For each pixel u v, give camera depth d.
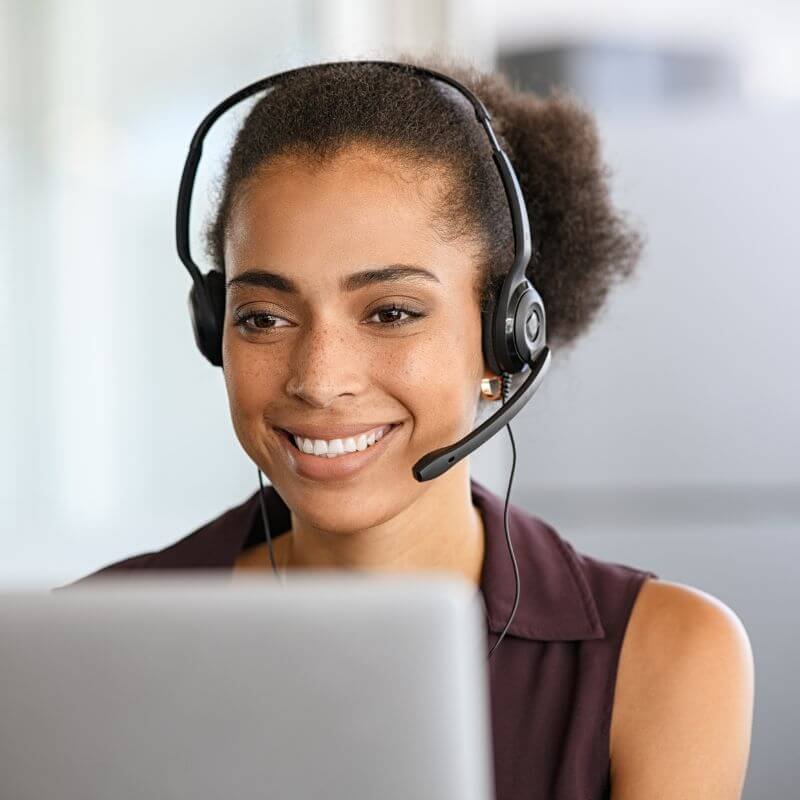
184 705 1.44
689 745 2.46
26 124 5.75
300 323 2.41
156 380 5.78
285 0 5.83
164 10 5.73
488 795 1.52
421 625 1.40
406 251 2.38
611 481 5.56
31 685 1.47
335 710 1.42
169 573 2.89
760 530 5.38
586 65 6.33
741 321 5.45
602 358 5.55
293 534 2.83
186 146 5.71
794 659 5.22
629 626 2.59
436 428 2.44
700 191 5.45
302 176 2.39
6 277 5.77
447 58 3.21
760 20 6.39
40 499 5.80
